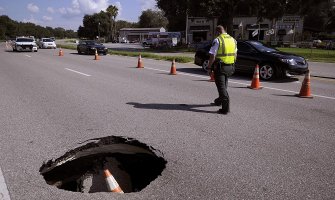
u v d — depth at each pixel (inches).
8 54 927.7
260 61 410.6
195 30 2108.8
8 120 203.3
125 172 153.8
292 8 1379.2
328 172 131.6
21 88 327.9
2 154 146.3
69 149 153.9
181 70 521.3
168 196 111.0
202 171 130.6
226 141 167.2
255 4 1282.0
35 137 169.6
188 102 264.2
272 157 146.3
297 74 391.2
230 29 1315.2
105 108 237.5
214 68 222.2
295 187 118.7
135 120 204.8
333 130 189.9
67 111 227.0
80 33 4562.0
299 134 181.2
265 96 298.7
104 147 168.2
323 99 287.9
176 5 1363.2
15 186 117.3
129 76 432.8
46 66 562.9
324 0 1504.7
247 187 118.0
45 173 137.6
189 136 174.2
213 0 1224.2
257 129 189.6
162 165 144.2
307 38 1975.9
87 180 143.6
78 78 405.1
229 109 228.1
